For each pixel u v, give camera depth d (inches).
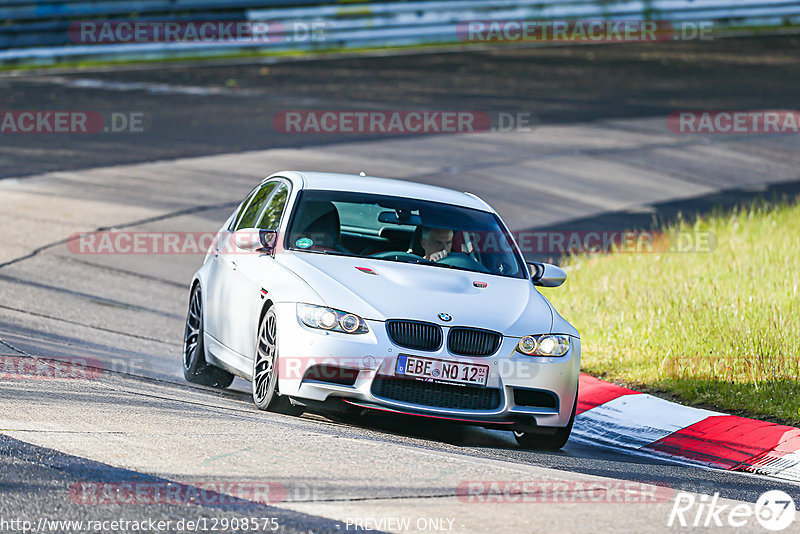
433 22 4992.6
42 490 655.1
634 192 2755.9
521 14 5211.6
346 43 4753.9
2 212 2076.8
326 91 3757.4
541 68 4512.8
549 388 992.9
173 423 864.3
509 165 2901.1
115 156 2672.2
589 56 4889.3
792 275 1690.5
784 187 2915.8
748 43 5393.7
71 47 4047.7
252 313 1049.5
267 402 1000.9
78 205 2196.1
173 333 1470.2
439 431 1049.5
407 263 1068.5
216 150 2802.7
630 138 3358.8
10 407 851.4
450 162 2869.1
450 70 4328.3
